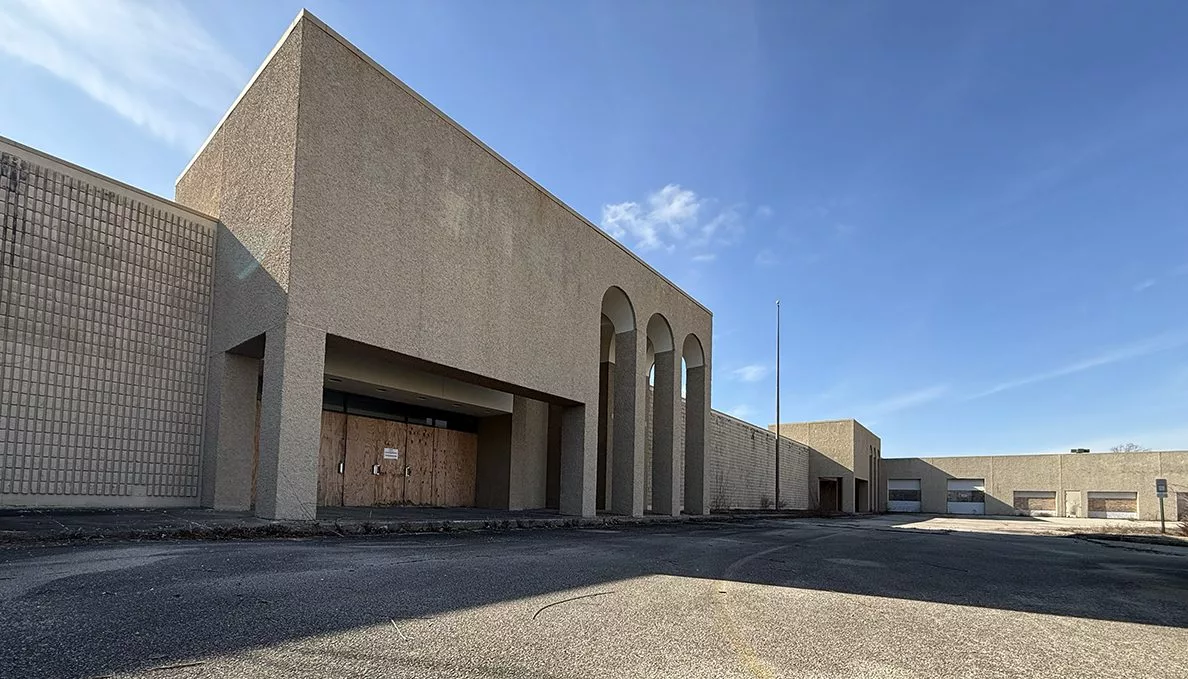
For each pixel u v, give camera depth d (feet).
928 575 29.12
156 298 40.22
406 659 11.97
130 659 11.02
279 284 36.58
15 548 22.75
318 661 11.50
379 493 61.00
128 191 39.55
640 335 73.05
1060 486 189.88
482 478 72.13
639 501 70.08
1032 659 14.53
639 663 12.67
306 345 36.42
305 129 37.42
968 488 204.13
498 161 53.42
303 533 32.68
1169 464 175.73
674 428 78.95
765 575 26.55
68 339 36.24
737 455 123.13
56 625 12.72
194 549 24.16
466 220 49.34
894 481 216.13
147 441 38.93
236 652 11.71
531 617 15.94
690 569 27.12
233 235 41.83
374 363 53.16
